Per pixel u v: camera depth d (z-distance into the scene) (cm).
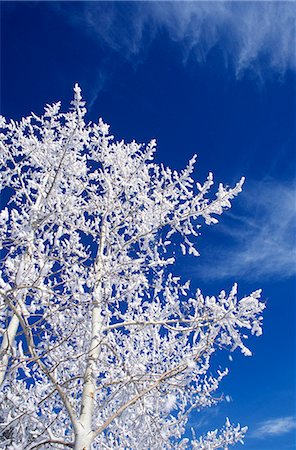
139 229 538
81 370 470
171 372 402
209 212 509
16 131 593
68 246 479
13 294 372
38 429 391
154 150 555
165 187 534
